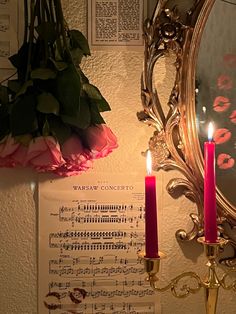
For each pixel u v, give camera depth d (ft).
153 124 2.64
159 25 2.56
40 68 2.30
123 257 2.74
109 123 2.68
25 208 2.70
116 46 2.65
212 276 2.39
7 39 2.61
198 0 2.54
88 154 2.40
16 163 2.38
